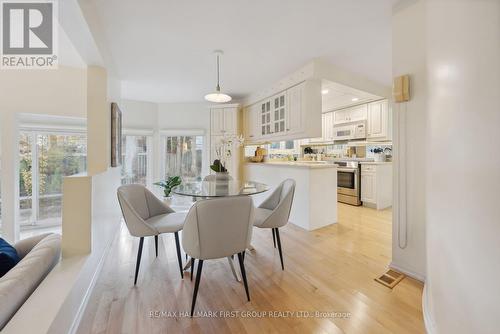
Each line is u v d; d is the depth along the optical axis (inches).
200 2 70.4
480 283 35.2
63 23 63.6
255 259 88.5
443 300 45.1
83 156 164.7
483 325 34.6
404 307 60.0
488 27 34.5
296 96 126.6
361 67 122.3
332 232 118.8
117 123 112.1
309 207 121.6
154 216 89.7
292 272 78.4
